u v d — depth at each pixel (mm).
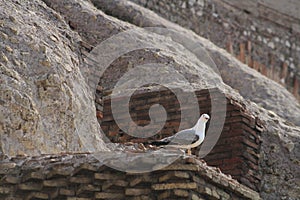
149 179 17922
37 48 22266
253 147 24625
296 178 24859
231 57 33188
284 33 43719
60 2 28141
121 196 18000
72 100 21922
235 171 24016
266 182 24562
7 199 18234
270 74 42375
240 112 24562
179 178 17797
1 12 22844
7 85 20594
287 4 44062
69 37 25406
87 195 18094
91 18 28031
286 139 25578
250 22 42094
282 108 30531
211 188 18359
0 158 19172
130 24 29688
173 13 37938
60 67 22375
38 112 20891
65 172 18219
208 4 39938
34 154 20109
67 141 21188
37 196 18188
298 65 44031
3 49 21594
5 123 19938
